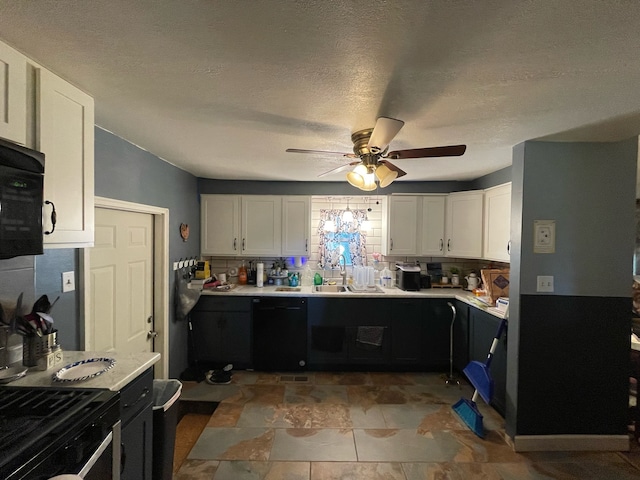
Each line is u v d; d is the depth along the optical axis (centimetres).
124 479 139
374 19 101
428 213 392
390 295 359
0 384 131
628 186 228
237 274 418
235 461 215
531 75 136
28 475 89
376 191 402
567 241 230
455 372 364
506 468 213
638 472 212
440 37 110
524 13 98
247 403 292
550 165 230
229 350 364
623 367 230
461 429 255
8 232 110
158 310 300
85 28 107
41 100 129
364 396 307
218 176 379
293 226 395
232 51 120
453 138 223
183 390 316
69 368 144
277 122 194
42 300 152
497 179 334
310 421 263
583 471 212
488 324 294
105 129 212
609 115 181
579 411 232
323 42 114
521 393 232
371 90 151
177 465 214
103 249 228
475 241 356
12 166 111
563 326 231
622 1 92
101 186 212
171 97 161
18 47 119
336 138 224
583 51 118
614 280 230
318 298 361
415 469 211
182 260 345
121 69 134
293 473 205
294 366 363
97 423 116
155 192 283
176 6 96
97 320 222
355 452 226
